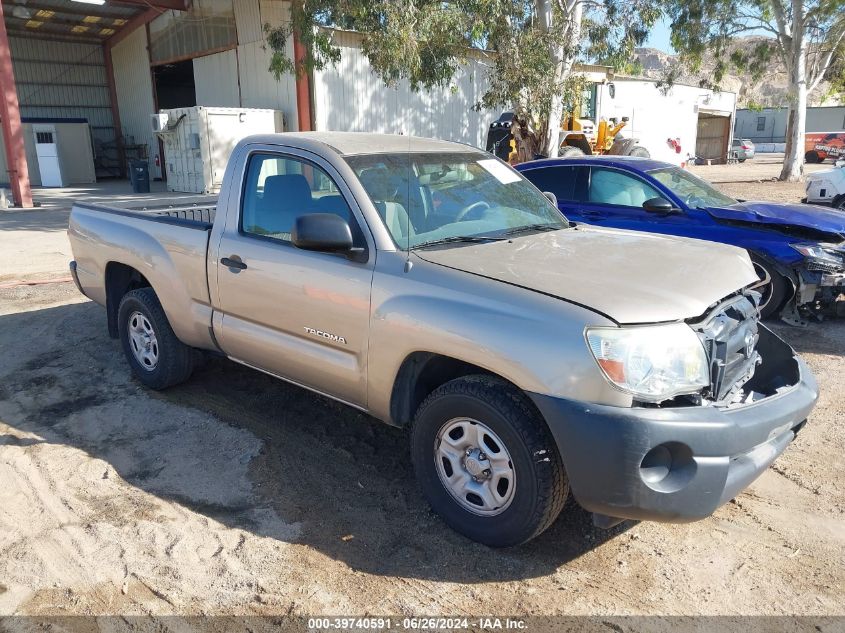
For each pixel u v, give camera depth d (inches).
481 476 125.5
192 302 178.7
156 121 804.0
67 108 1214.3
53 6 1000.9
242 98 881.5
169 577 121.0
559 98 643.5
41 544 130.3
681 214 280.2
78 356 235.1
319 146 154.1
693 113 1486.2
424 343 126.2
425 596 116.1
